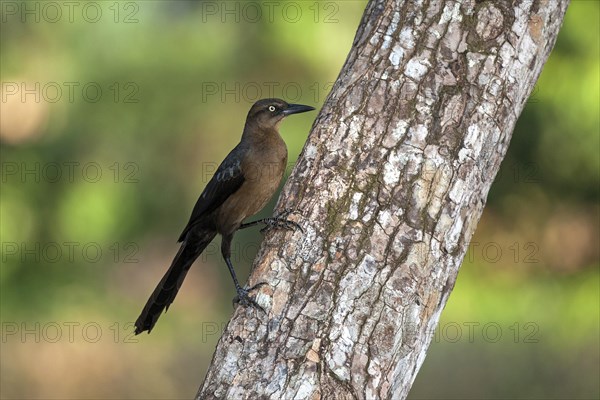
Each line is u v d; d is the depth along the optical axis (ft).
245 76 48.70
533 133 41.96
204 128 49.65
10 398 52.06
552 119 41.34
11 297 49.44
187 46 48.83
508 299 42.65
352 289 18.88
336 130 20.43
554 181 42.63
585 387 46.68
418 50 20.65
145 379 54.65
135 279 53.62
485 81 20.47
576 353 46.91
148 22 48.98
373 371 18.33
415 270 19.15
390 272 19.06
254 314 19.01
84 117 49.37
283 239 19.74
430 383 49.52
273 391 18.02
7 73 49.34
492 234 43.83
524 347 48.44
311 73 47.93
